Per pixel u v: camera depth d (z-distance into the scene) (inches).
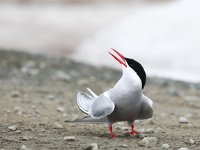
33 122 369.1
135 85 293.1
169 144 299.4
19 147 279.6
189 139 318.0
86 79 700.7
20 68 737.6
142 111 306.3
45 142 292.5
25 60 800.9
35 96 537.0
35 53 898.1
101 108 295.9
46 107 464.4
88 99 315.0
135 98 295.4
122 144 289.0
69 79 687.1
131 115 302.7
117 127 357.7
